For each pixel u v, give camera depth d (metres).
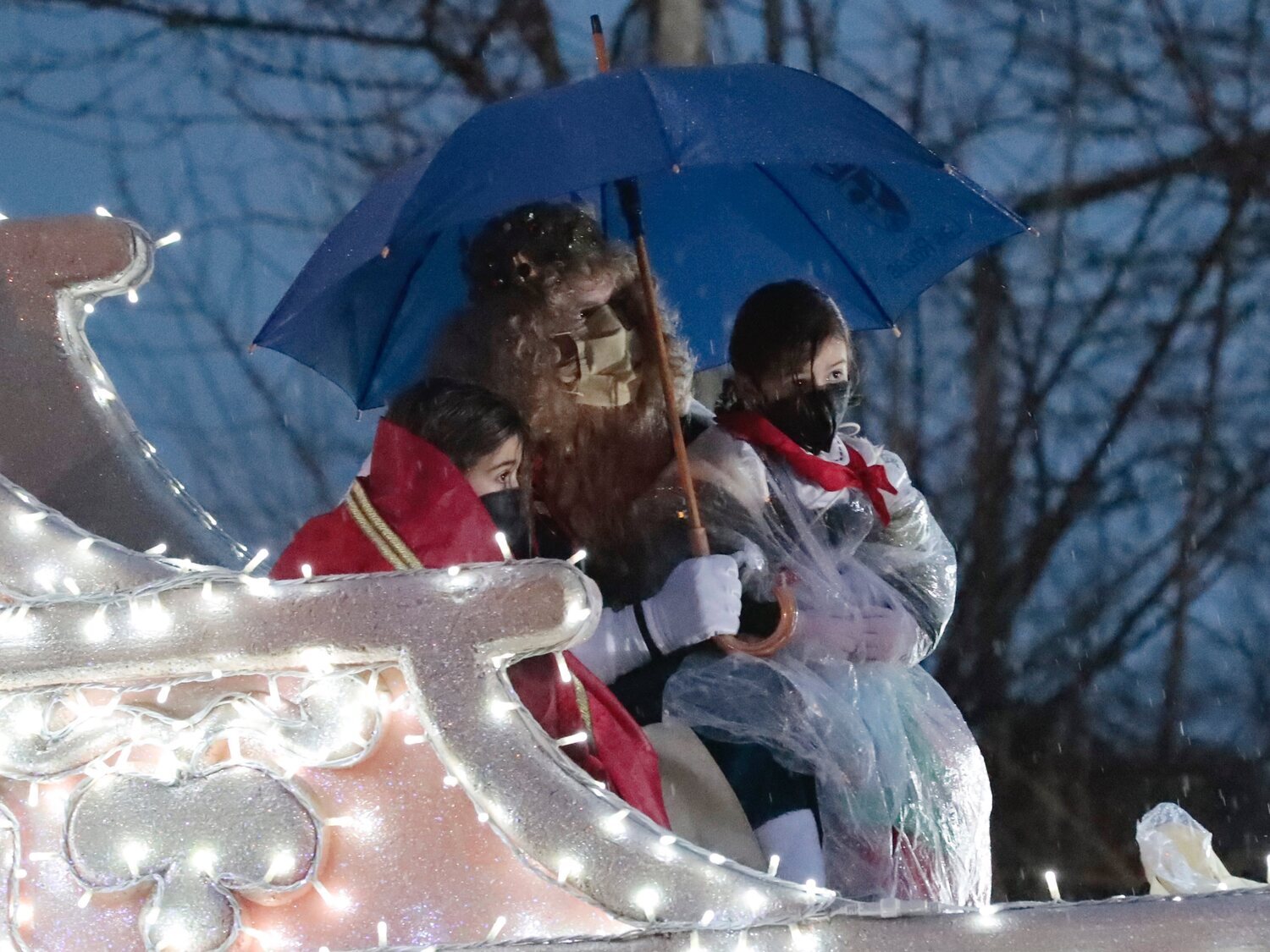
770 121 7.42
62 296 6.51
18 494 5.84
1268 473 23.77
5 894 5.58
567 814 5.38
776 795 6.95
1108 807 21.86
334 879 5.52
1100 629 22.73
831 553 7.64
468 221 8.04
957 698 22.23
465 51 23.75
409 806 5.53
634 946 5.26
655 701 7.25
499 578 5.44
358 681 5.56
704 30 16.06
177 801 5.56
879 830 6.98
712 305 9.02
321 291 7.52
